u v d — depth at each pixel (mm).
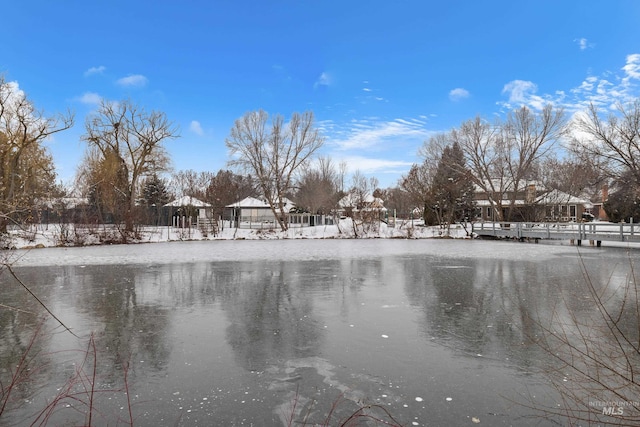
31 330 7652
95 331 7566
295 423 4230
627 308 8812
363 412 4461
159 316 8641
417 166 46250
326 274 14445
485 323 7965
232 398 4824
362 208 38688
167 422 4273
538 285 12016
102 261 18625
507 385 5121
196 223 42500
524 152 37281
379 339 7043
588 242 29141
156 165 38719
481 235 35062
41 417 4355
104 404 4680
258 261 18562
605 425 4012
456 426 4145
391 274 14414
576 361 5746
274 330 7598
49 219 33000
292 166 40312
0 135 24719
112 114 36062
